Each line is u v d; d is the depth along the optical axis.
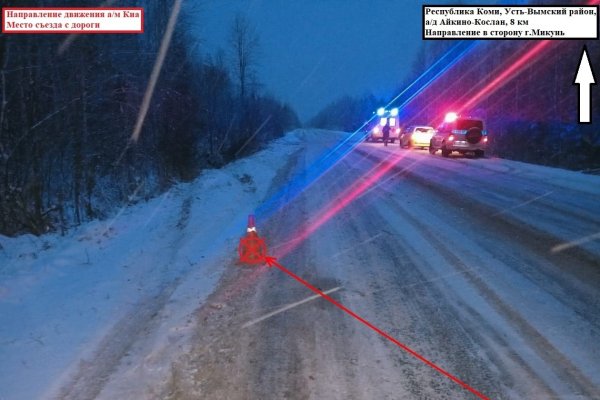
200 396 3.96
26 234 9.66
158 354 4.71
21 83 9.88
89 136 12.72
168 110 18.03
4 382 4.32
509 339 4.82
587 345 4.67
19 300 6.32
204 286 6.64
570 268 6.84
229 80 35.09
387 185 15.52
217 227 10.09
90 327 5.46
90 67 12.20
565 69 24.14
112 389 4.15
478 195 12.95
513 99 31.03
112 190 14.52
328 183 16.69
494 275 6.63
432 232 9.11
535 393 3.92
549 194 12.81
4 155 9.58
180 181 18.56
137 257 8.24
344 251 8.06
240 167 21.39
